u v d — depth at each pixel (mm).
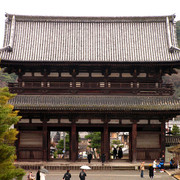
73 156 59750
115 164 58094
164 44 65312
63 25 68438
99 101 60312
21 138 60031
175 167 57281
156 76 61969
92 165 56969
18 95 61000
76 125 59875
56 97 61031
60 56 62875
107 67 61156
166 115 60125
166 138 62719
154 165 55531
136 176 51000
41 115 59562
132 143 59562
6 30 66875
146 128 60562
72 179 48281
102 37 66688
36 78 61594
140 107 57688
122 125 59844
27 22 68188
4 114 34125
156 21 68750
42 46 64625
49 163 58438
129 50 64250
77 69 61781
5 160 35750
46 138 59469
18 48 63812
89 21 68812
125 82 61969
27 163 57812
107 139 59594
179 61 59219
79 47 64688
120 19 68875
